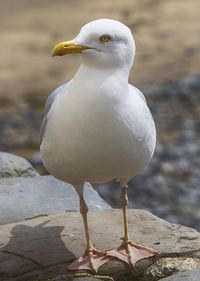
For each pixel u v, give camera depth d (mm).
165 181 22672
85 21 40344
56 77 32531
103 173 9531
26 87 31359
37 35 37906
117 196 21406
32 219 11211
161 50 35969
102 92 9070
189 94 29875
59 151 9359
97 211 11312
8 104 29609
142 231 10680
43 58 34875
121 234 10609
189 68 33219
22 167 13445
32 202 12078
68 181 9805
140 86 30844
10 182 12695
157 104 28906
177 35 38281
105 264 10008
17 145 25438
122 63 9172
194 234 10594
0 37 37625
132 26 39594
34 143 25625
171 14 41719
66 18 40844
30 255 10180
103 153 9242
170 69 33062
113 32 9094
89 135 9133
